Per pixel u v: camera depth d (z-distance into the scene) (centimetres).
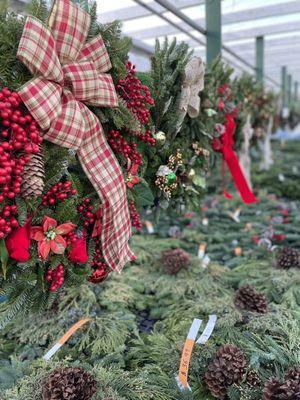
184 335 130
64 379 95
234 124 185
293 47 384
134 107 95
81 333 131
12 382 106
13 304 81
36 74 72
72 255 82
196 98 124
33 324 135
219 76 175
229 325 129
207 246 217
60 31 75
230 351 111
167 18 220
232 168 183
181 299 158
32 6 75
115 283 162
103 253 91
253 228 243
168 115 119
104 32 86
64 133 76
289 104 655
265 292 158
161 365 117
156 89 116
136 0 184
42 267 80
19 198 72
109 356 117
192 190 133
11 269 77
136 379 106
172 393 104
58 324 133
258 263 187
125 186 92
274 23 288
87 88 79
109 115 88
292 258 177
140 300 157
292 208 287
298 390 92
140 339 130
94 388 98
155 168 119
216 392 104
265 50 391
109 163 86
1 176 65
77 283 89
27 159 70
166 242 216
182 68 119
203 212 271
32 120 71
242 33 316
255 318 134
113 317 139
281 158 507
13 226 71
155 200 126
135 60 321
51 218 77
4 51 71
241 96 217
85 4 87
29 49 68
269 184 359
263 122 316
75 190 80
